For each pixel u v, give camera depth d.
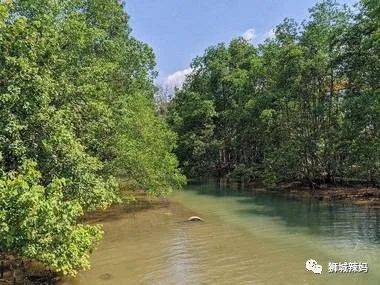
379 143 25.20
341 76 31.14
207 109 50.53
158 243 18.08
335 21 33.12
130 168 25.41
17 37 13.08
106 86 21.97
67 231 10.90
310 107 33.72
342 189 32.16
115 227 21.67
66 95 16.25
